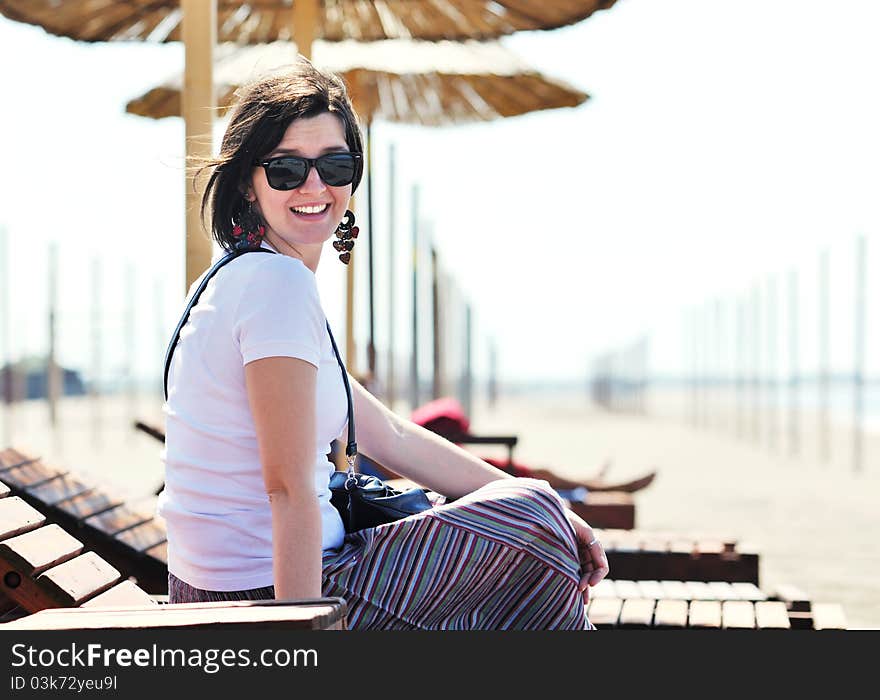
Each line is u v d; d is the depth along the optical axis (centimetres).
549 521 246
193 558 232
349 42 698
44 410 4862
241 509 230
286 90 248
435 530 239
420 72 671
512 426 4478
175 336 238
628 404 6569
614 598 400
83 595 262
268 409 214
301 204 246
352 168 249
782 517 1277
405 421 301
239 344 223
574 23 631
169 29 613
